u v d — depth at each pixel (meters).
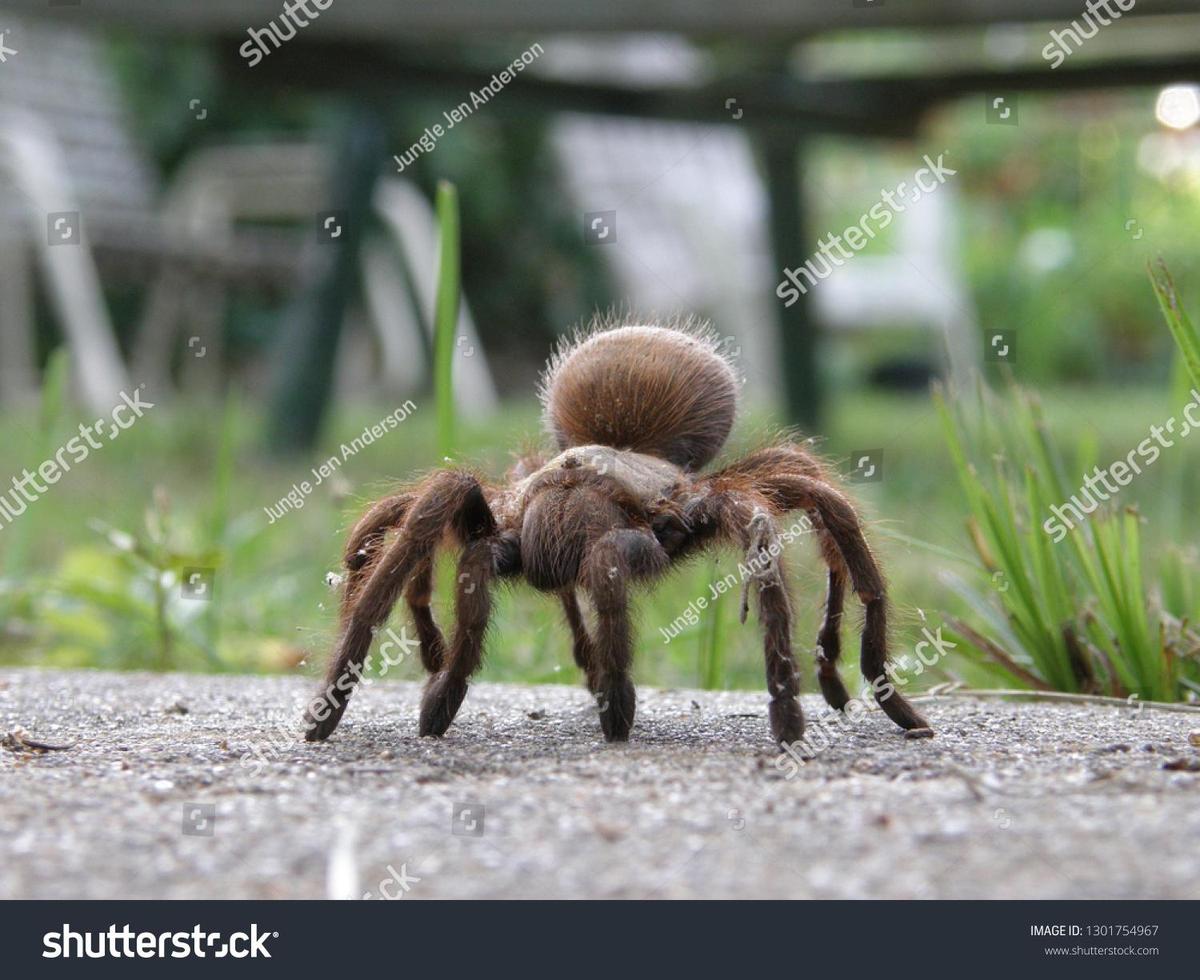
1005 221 29.64
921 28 11.73
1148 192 26.72
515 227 28.91
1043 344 26.69
